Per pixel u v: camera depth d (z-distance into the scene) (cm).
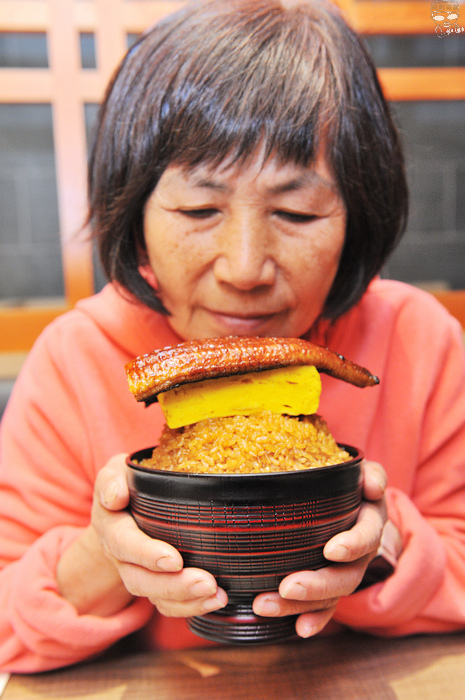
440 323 92
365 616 71
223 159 55
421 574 72
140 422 85
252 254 57
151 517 47
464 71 205
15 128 240
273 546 44
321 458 49
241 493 42
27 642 67
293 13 64
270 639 50
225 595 47
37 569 69
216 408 48
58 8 188
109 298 91
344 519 47
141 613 72
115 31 191
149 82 61
